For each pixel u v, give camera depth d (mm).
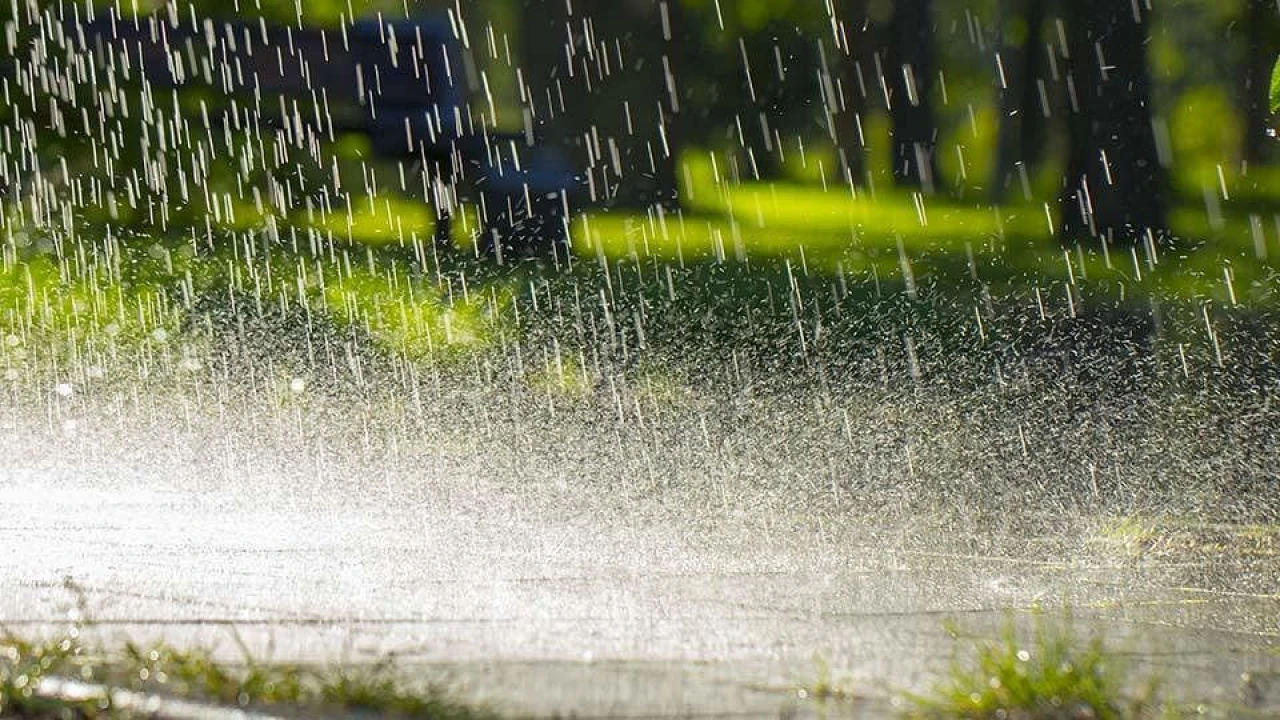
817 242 60969
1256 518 19422
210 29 48719
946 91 116188
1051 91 73750
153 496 19266
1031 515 19500
